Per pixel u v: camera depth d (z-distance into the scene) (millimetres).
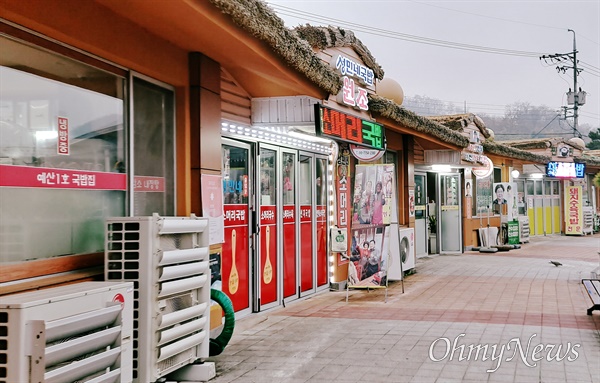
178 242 5023
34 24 4215
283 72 6316
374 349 6383
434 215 17656
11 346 3301
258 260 8305
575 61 39500
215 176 6684
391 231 10391
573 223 26312
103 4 4805
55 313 3557
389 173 9641
